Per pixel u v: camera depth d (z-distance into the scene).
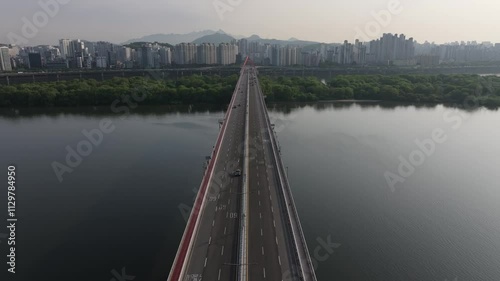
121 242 94.19
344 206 111.31
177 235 97.25
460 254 89.19
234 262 70.31
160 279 81.00
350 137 185.00
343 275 80.94
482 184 129.00
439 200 116.44
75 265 85.00
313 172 137.25
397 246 91.94
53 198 118.25
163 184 129.12
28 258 87.62
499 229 100.12
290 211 87.88
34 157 156.88
